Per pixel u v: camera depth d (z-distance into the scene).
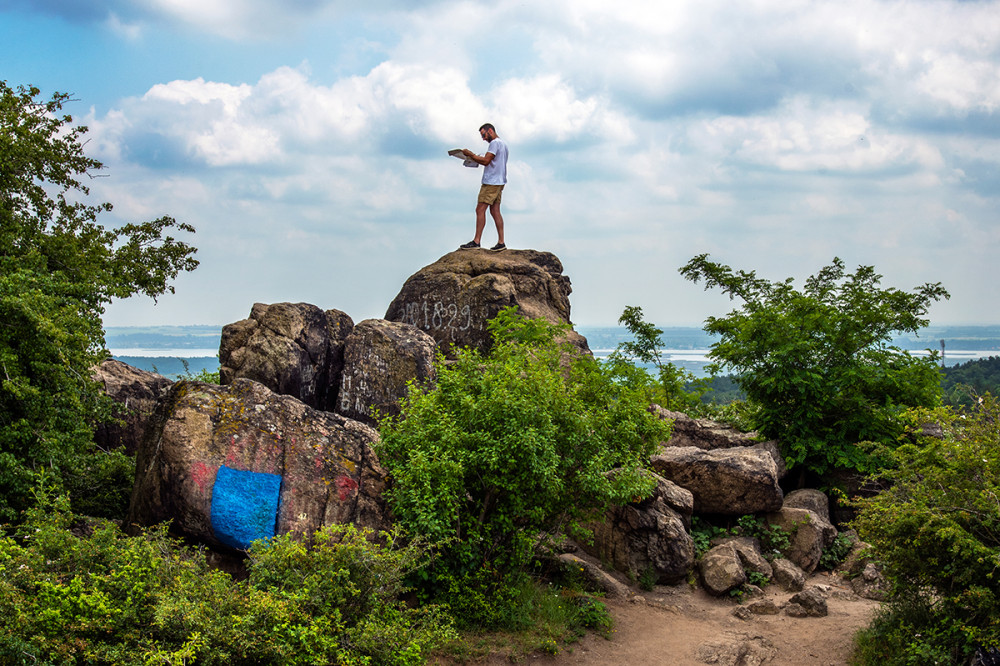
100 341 11.83
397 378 13.33
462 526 10.12
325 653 7.04
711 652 9.74
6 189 13.99
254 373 12.89
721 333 17.22
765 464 13.48
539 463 9.78
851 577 12.73
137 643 6.54
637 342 18.56
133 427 13.73
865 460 14.66
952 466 9.23
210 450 9.72
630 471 10.65
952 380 29.41
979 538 8.77
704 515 13.76
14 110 14.56
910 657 8.80
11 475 9.66
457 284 17.23
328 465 10.20
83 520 10.38
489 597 9.90
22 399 10.18
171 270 18.22
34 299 10.50
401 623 8.01
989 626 8.35
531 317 16.80
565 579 11.38
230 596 7.09
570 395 11.01
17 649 6.00
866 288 16.67
